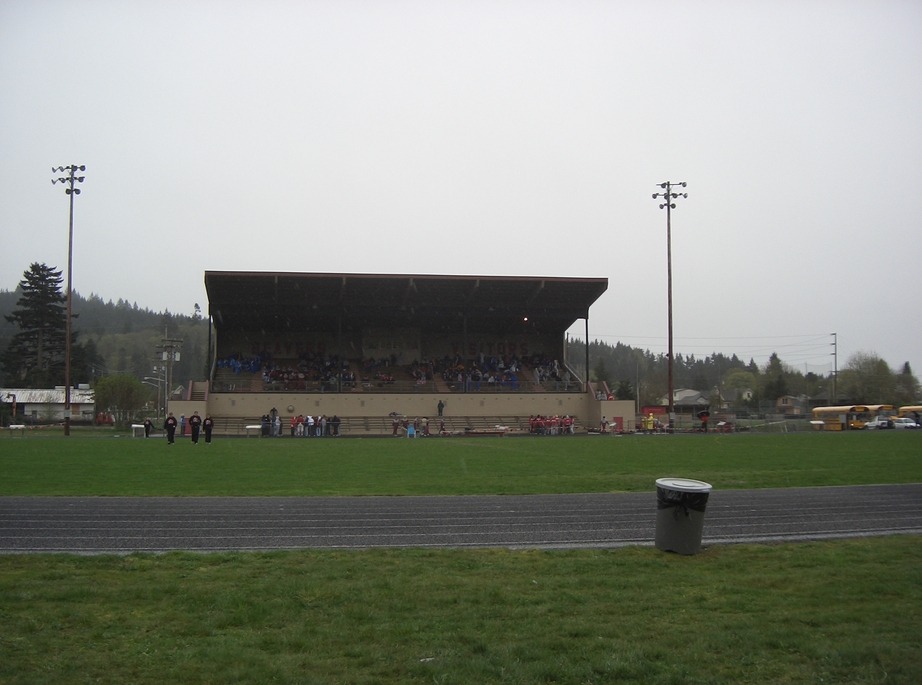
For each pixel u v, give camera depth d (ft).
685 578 31.86
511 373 227.61
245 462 96.94
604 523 47.62
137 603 27.45
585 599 28.27
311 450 124.88
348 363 224.94
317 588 29.45
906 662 21.65
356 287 197.16
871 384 387.34
